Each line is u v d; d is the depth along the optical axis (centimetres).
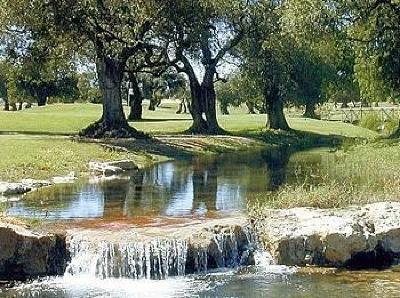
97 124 4284
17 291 1444
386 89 4362
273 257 1656
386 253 1662
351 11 4100
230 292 1414
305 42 4475
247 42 5378
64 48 4353
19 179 2522
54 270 1595
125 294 1415
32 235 1580
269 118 6203
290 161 3612
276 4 5309
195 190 2434
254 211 1841
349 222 1675
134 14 4100
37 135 4269
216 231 1683
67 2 4016
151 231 1688
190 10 4309
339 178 2550
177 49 4656
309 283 1472
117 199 2209
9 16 4041
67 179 2706
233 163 3562
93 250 1582
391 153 3081
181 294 1406
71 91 9100
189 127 5859
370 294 1380
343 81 6031
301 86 5919
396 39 4162
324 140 5703
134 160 3475
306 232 1659
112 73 4291
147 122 6519
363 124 7125
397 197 1931
